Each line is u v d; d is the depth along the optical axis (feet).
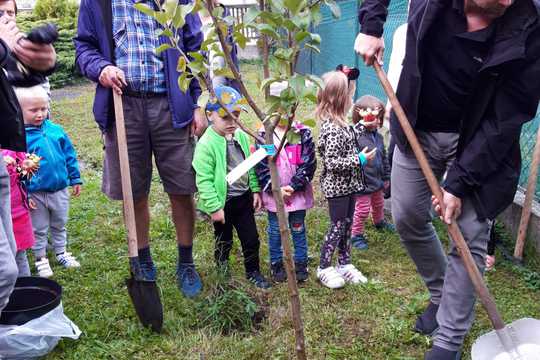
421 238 8.76
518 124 6.96
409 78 7.74
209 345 8.96
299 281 11.32
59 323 8.70
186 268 10.81
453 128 8.06
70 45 43.42
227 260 11.53
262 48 5.75
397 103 7.80
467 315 7.89
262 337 9.21
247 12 5.27
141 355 8.89
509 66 6.82
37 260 11.75
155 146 10.18
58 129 12.19
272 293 10.82
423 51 7.44
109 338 9.35
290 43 5.40
